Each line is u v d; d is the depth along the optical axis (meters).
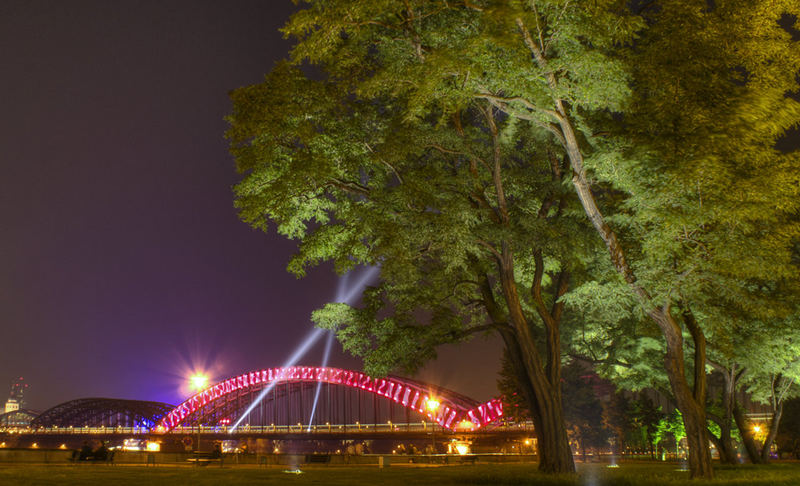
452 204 26.75
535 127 31.05
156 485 22.83
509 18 20.02
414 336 30.62
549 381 31.47
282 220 30.95
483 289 32.94
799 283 33.53
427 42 24.25
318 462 47.72
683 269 23.53
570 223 31.12
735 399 45.31
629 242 29.23
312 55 23.00
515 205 32.12
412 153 29.16
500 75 22.08
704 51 22.20
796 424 84.69
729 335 35.22
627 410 88.06
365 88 23.88
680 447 86.62
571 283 38.47
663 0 22.25
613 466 44.62
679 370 25.73
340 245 31.81
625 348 45.56
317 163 27.03
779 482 23.98
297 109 27.25
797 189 21.89
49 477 26.34
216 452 46.28
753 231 23.98
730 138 20.94
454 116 31.94
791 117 21.56
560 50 22.02
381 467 43.56
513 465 46.88
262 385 173.38
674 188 21.34
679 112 22.36
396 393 139.25
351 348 32.38
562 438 30.25
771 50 23.41
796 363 37.44
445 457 55.28
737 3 22.69
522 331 31.11
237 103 26.58
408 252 27.27
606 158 23.03
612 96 21.88
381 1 21.62
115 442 196.12
